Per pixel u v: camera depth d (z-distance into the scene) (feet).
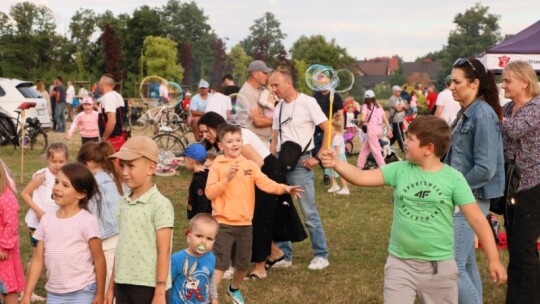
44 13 261.44
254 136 19.67
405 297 12.59
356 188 39.06
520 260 15.70
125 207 12.96
